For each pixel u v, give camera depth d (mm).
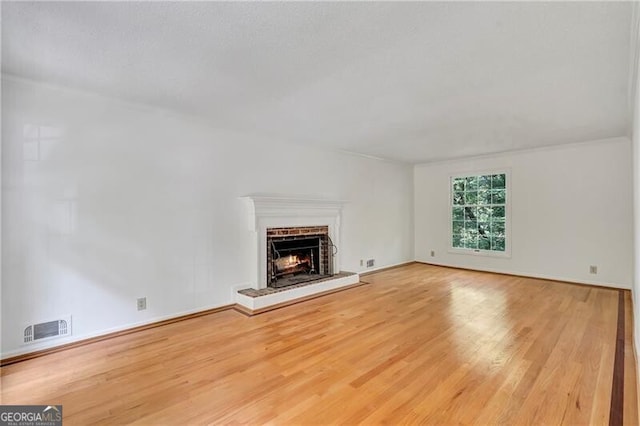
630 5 1599
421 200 6918
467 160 6188
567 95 2855
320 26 1807
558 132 4207
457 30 1846
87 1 1565
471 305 3908
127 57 2180
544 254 5273
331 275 4984
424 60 2217
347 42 1984
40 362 2471
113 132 3045
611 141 4617
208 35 1901
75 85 2672
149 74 2449
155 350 2684
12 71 2406
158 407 1912
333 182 5281
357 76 2479
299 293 4246
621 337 2896
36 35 1893
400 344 2777
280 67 2326
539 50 2070
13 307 2553
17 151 2559
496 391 2053
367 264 5898
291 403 1944
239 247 4035
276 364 2430
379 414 1832
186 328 3184
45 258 2693
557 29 1826
